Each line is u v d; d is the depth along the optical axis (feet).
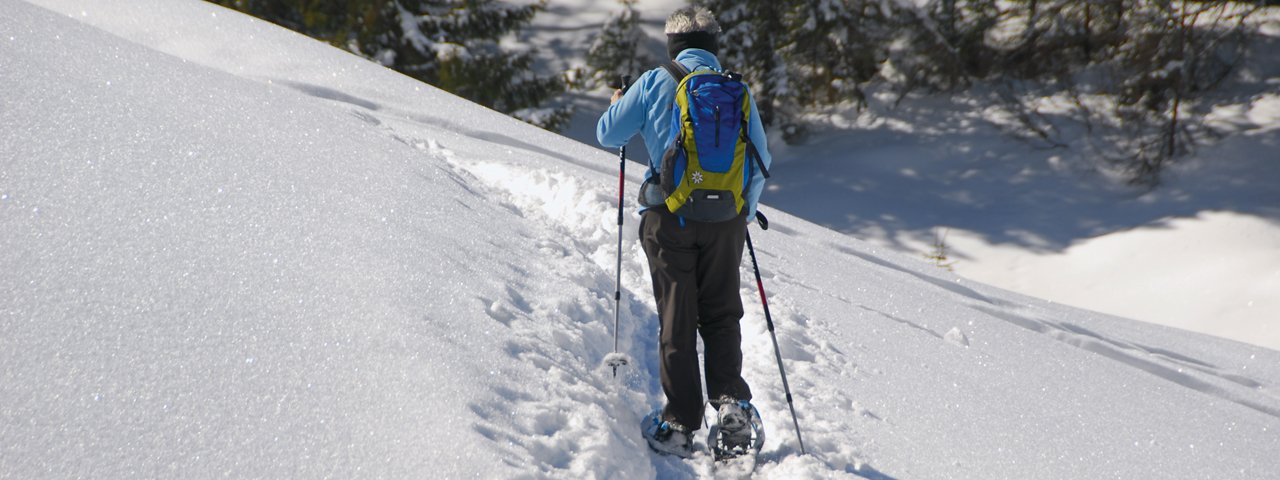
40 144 10.17
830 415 10.43
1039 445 11.17
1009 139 73.51
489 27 73.61
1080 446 11.50
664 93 9.46
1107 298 55.06
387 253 10.55
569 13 99.45
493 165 18.67
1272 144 65.00
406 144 18.53
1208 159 65.26
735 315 9.62
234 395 6.92
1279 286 51.85
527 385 8.60
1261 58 74.28
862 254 24.89
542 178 17.58
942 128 76.48
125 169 10.40
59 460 5.80
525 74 73.26
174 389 6.76
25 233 8.18
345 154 14.94
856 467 9.35
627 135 9.78
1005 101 75.61
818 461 9.20
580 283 12.41
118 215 9.18
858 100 78.02
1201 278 54.13
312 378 7.43
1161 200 63.21
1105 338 21.98
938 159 72.95
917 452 10.05
